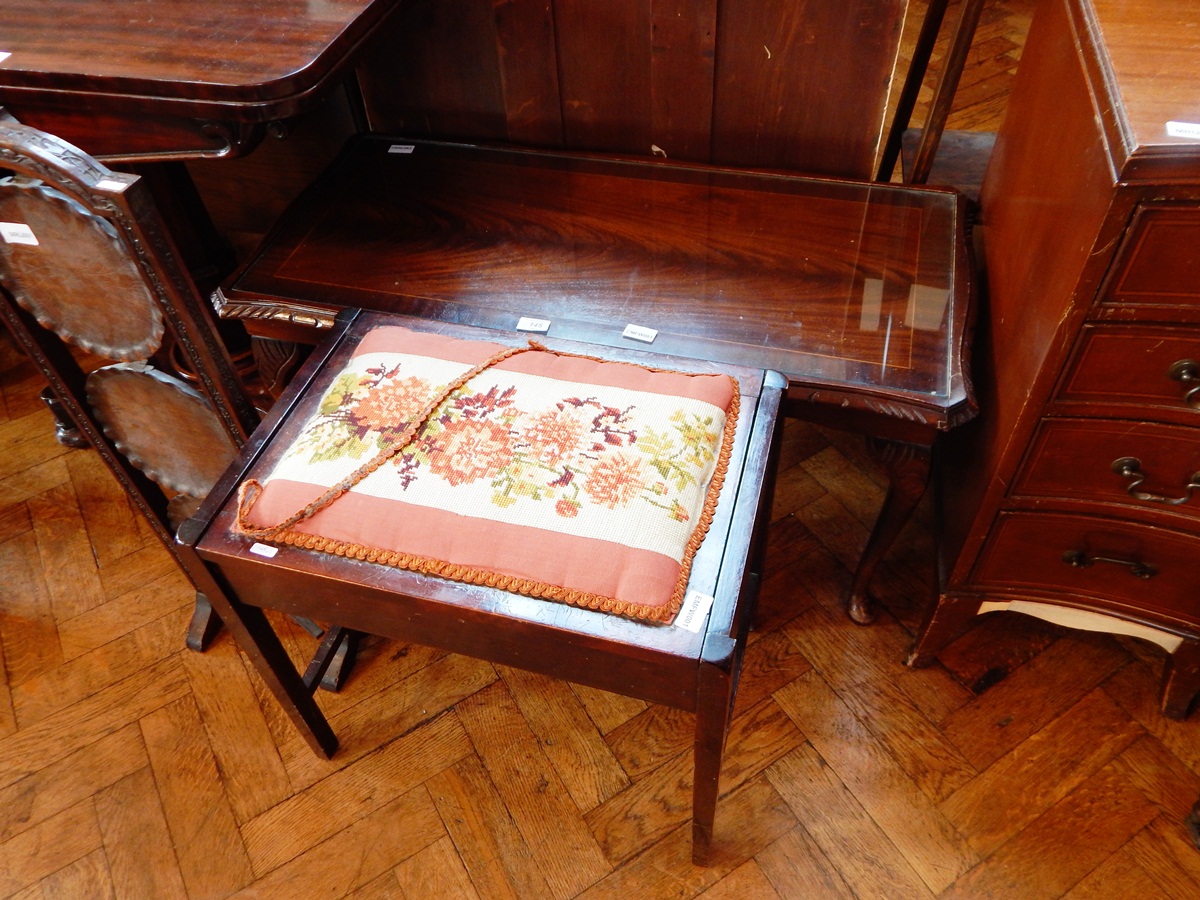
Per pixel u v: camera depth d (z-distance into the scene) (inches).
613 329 37.5
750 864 38.7
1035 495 35.2
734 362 36.0
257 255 42.1
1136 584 37.6
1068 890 37.5
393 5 35.6
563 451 30.8
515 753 42.6
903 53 72.1
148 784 42.2
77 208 29.6
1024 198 34.5
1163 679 42.2
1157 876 37.8
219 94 30.8
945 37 73.7
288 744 43.3
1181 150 24.0
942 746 41.8
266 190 56.3
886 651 45.2
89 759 43.1
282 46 32.3
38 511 53.2
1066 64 30.9
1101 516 35.4
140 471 42.7
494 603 28.5
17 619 48.4
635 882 38.4
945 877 38.1
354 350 36.3
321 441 32.0
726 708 28.4
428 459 30.8
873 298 37.9
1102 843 38.7
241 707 44.7
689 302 38.4
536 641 29.0
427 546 29.4
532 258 41.0
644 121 44.8
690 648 27.0
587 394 32.8
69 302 33.9
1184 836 38.8
